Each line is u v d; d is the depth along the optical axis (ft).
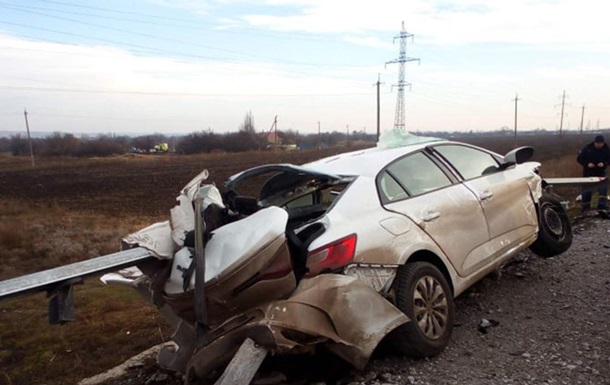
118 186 108.06
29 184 114.73
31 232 50.42
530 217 19.42
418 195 15.49
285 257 11.84
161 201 83.41
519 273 20.39
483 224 16.84
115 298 26.14
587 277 19.45
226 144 272.31
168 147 311.68
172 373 15.90
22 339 21.42
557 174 67.15
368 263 12.98
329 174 14.55
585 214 33.04
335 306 12.02
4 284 10.32
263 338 11.05
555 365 12.67
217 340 11.58
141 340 20.01
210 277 11.69
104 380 16.66
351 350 11.95
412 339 13.16
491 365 12.97
